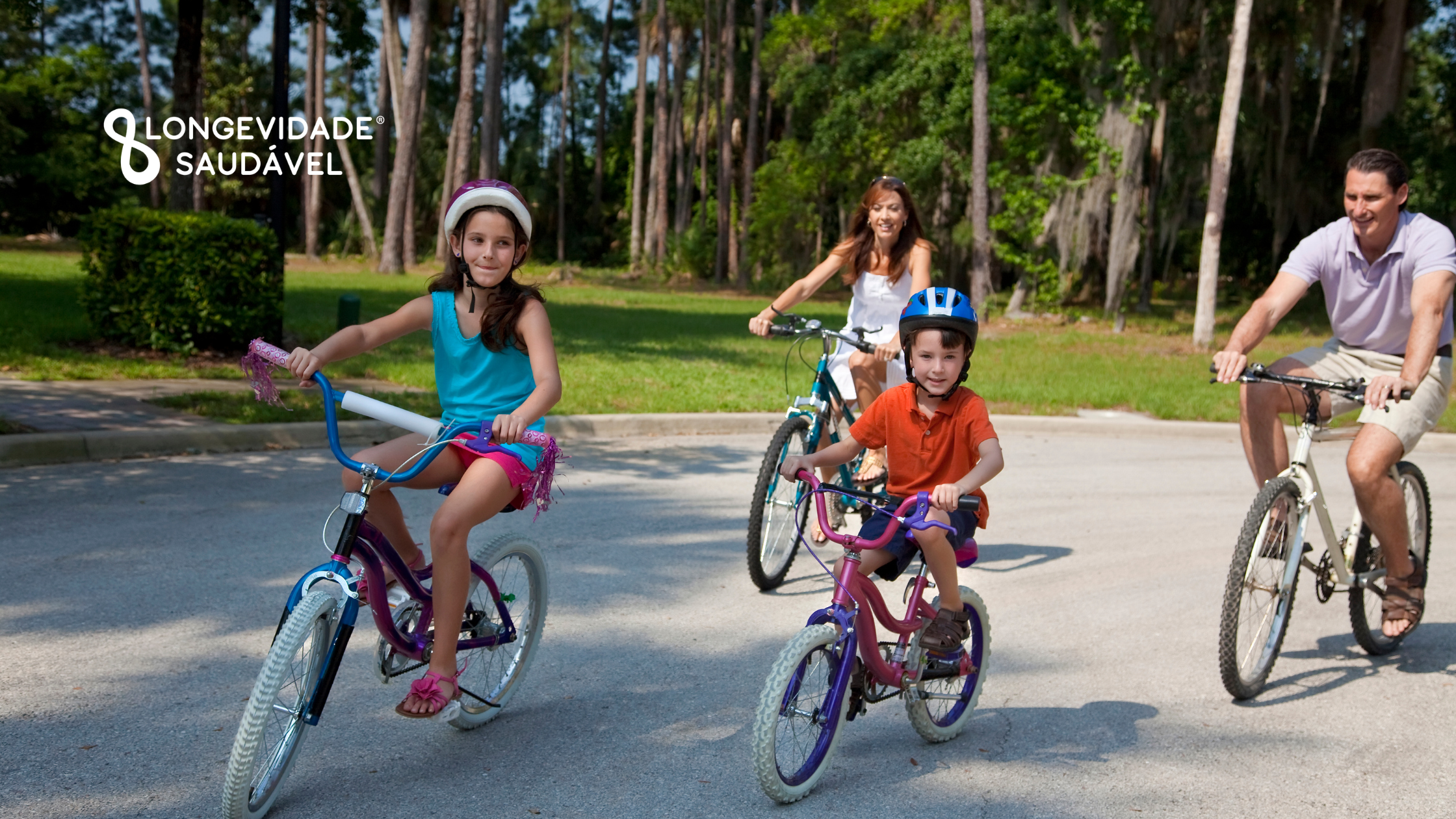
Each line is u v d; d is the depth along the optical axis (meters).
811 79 39.66
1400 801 3.69
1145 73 25.64
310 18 18.48
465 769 3.71
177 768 3.54
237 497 7.10
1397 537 4.95
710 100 55.34
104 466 7.77
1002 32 27.89
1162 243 33.06
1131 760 3.97
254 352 3.37
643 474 8.63
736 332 21.25
